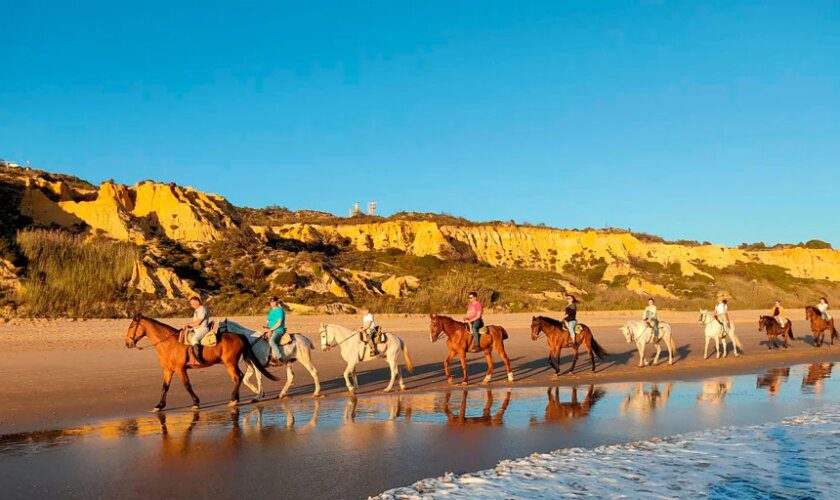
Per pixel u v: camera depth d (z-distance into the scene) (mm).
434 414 13555
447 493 8297
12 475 8977
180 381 17203
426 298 43250
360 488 8570
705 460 9930
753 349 28172
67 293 33375
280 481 8812
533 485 8641
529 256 72625
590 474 9148
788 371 21172
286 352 15164
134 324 13711
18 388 15438
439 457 10148
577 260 72312
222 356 14125
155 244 46719
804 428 12219
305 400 15195
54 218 47000
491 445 10953
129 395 15227
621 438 11586
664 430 12234
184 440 11055
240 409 13984
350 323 32875
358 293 45156
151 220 51656
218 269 44969
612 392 16656
